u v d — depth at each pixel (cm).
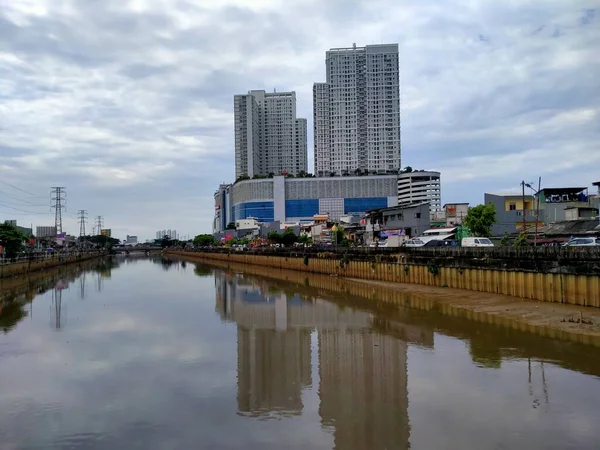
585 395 1853
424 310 4078
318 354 2642
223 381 2173
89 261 18012
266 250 12362
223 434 1614
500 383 2020
